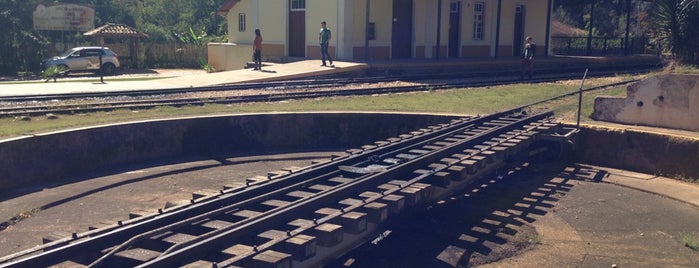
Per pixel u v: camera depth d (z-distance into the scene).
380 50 27.16
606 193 10.05
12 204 9.09
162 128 12.41
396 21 27.58
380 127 14.02
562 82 21.20
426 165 9.05
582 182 10.77
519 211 8.93
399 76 22.66
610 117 13.08
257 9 30.73
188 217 6.49
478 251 7.29
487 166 10.25
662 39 24.30
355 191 7.49
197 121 12.88
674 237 7.93
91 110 13.91
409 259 7.01
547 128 12.20
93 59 31.66
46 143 10.50
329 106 15.25
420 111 14.48
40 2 38.34
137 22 49.31
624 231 8.14
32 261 5.13
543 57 30.70
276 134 13.73
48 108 13.87
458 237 7.74
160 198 9.59
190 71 35.00
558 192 10.05
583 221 8.53
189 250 5.30
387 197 7.09
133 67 37.50
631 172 11.60
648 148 11.49
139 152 12.09
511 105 15.58
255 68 23.95
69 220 8.45
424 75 22.95
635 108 12.62
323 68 23.17
